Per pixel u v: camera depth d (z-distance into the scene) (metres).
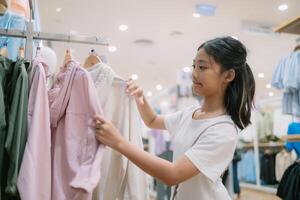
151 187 5.14
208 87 1.31
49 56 1.55
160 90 9.69
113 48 6.04
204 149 1.21
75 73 1.17
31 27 1.31
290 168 2.42
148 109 1.58
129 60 6.84
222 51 1.29
